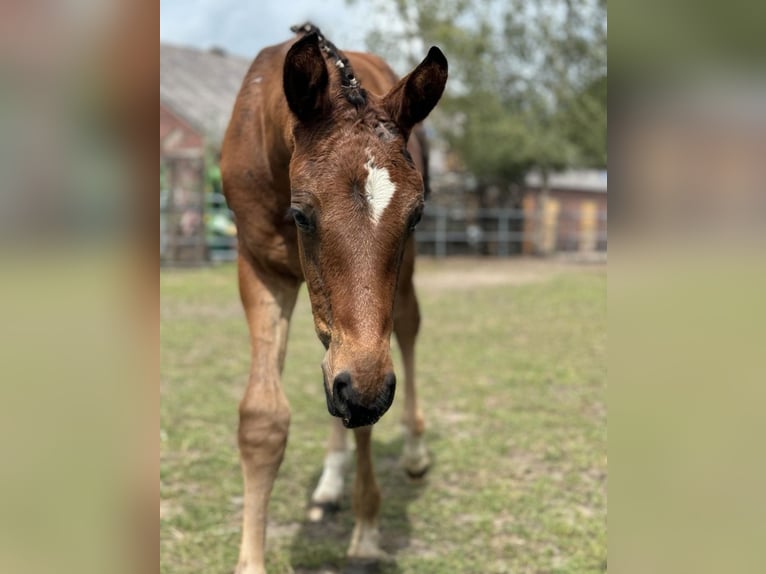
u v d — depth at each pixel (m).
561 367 6.17
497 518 3.25
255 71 2.83
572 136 19.30
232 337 7.44
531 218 22.14
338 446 3.49
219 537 3.03
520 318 8.95
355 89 2.03
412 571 2.77
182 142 20.53
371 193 1.82
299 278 2.70
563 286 12.62
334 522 3.27
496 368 6.13
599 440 4.27
